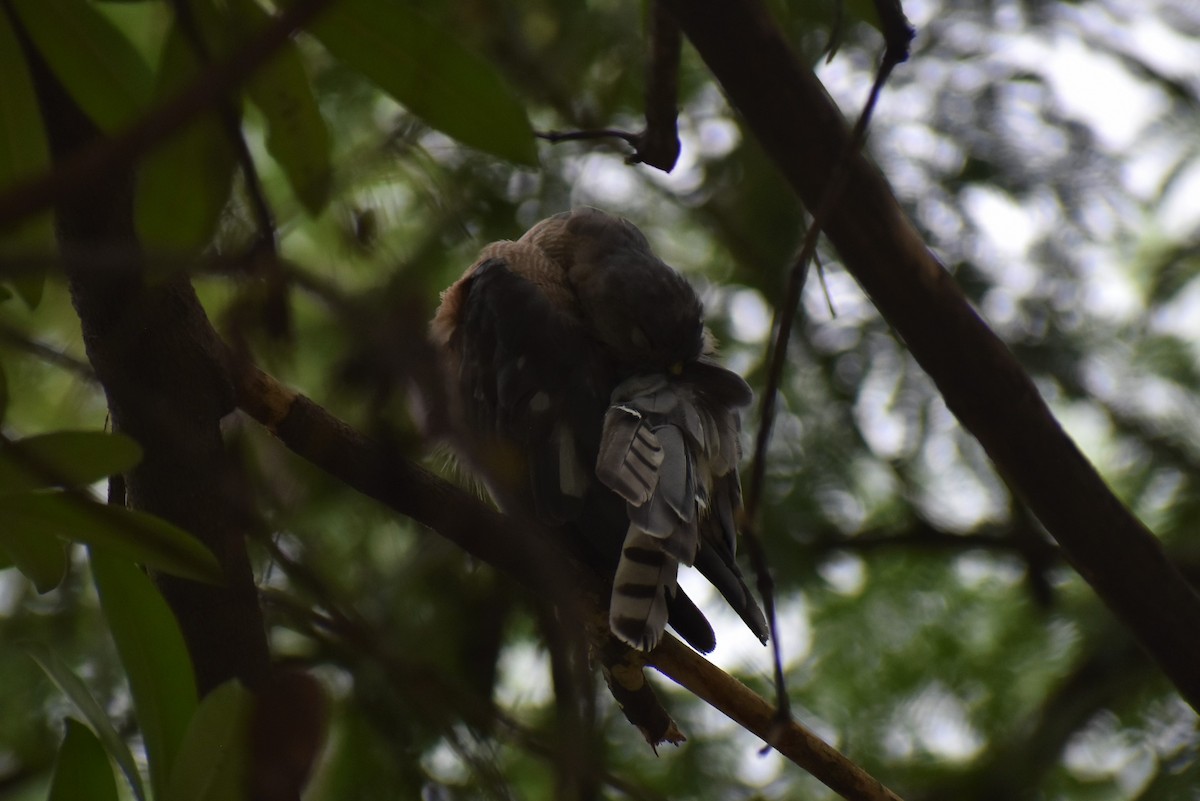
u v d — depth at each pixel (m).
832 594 10.54
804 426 9.88
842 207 4.70
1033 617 10.95
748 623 7.10
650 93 5.47
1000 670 10.74
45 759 8.23
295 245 5.71
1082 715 10.41
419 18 3.79
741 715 5.90
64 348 5.80
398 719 7.22
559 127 9.34
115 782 3.96
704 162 10.05
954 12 10.16
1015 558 11.04
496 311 8.17
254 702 3.61
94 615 8.44
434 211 4.30
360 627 3.77
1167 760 10.22
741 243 9.98
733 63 4.45
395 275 3.11
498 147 3.94
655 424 7.11
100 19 3.83
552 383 7.83
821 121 4.54
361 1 3.76
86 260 2.57
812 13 8.29
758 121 4.59
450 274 9.17
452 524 5.38
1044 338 10.30
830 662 10.39
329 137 4.01
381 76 3.89
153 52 4.84
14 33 3.80
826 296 4.45
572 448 7.62
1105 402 11.11
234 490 3.72
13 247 3.86
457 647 8.01
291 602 4.91
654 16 5.30
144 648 4.09
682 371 7.90
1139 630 5.54
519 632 8.70
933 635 10.66
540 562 3.44
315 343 7.22
